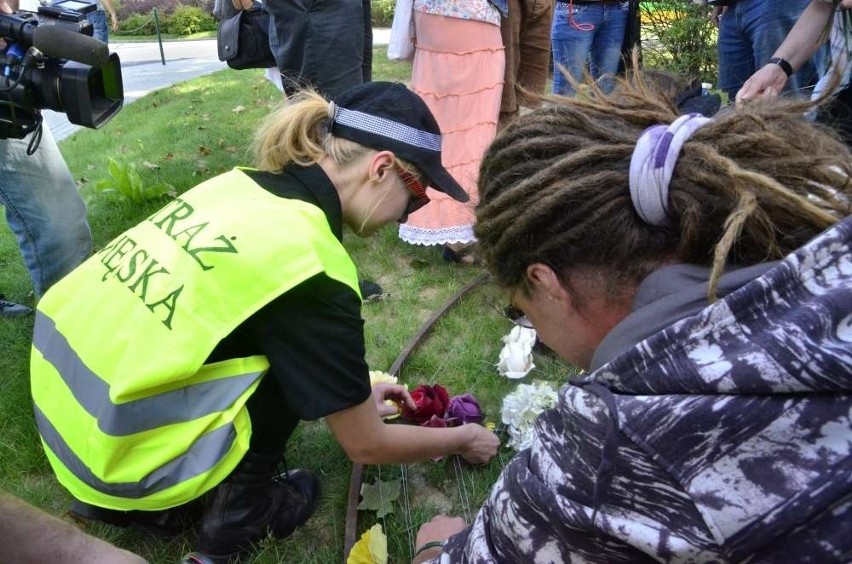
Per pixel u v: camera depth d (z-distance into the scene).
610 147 0.76
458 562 0.94
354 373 1.31
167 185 3.66
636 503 0.69
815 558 0.61
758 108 0.81
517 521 0.81
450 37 2.62
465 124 2.73
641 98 0.85
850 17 2.06
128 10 15.50
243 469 1.52
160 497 1.34
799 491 0.61
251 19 3.12
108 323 1.32
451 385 2.19
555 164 0.78
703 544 0.65
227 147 4.73
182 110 6.06
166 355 1.24
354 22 2.74
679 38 5.73
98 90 1.91
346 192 1.46
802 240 0.72
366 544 1.50
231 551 1.60
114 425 1.27
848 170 0.73
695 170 0.72
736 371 0.63
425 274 2.85
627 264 0.77
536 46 3.06
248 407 1.44
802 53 2.15
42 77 1.77
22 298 2.76
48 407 1.41
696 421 0.65
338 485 1.80
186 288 1.25
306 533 1.69
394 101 1.45
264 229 1.28
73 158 4.82
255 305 1.23
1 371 2.26
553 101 0.90
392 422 1.91
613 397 0.70
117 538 1.68
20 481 1.87
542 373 2.17
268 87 6.90
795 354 0.61
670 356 0.67
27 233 2.31
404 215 1.58
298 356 1.28
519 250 0.83
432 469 1.82
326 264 1.27
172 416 1.30
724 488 0.63
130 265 1.35
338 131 1.44
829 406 0.61
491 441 1.78
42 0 2.17
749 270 0.70
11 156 2.17
